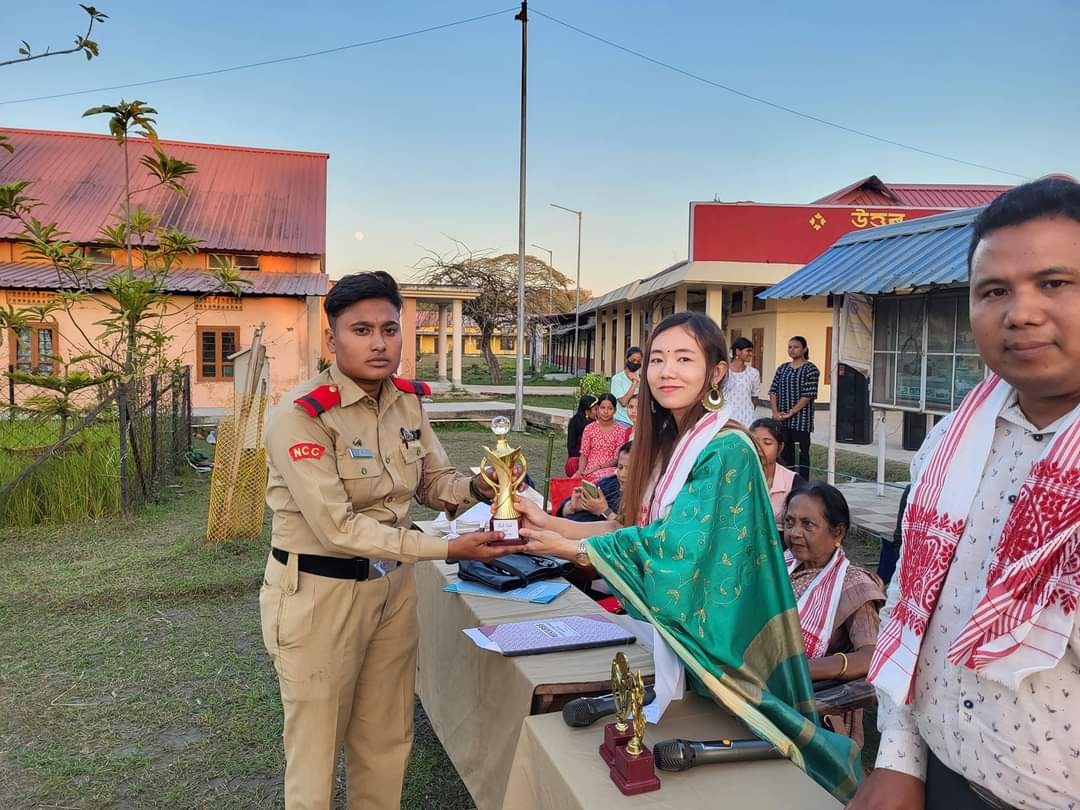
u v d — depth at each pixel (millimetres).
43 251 6691
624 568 1802
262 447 6402
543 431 14844
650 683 2086
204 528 6680
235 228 18156
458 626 2748
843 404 8141
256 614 4723
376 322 2125
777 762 1732
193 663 4004
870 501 7578
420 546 2043
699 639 1717
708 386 1855
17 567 5496
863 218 17062
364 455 2154
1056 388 971
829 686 2465
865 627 2635
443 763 3166
